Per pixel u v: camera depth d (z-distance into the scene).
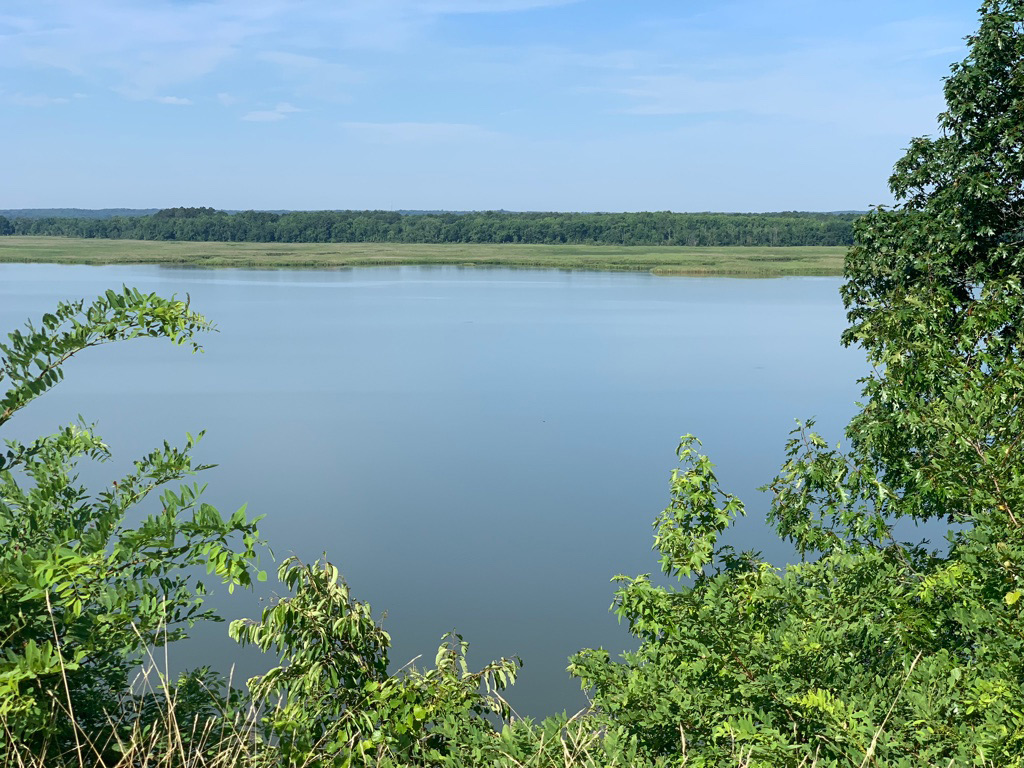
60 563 2.57
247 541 2.63
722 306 77.75
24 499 3.22
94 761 2.70
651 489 22.44
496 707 3.94
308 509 20.27
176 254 161.50
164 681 2.75
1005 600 3.80
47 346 2.90
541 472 24.19
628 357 47.59
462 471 24.25
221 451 26.53
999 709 3.37
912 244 11.15
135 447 26.34
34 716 2.48
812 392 36.38
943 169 11.29
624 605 4.87
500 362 46.41
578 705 11.42
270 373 43.44
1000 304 7.42
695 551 5.29
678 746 4.12
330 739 3.36
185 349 51.69
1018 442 5.38
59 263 139.50
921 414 6.03
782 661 4.09
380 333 59.09
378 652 3.83
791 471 7.53
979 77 10.98
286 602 3.56
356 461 25.52
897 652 4.36
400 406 34.84
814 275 124.62
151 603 2.78
